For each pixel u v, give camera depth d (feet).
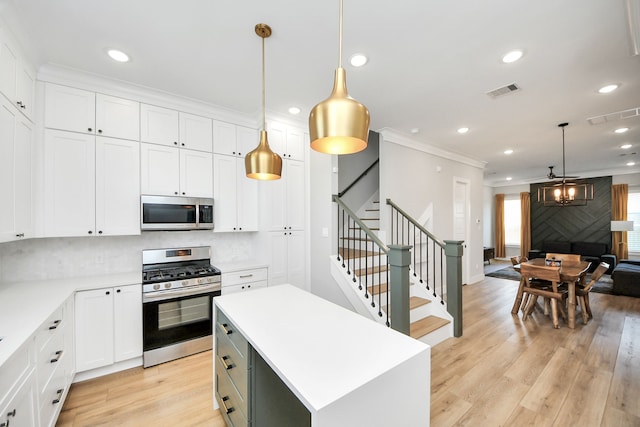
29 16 5.67
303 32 6.32
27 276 8.13
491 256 29.63
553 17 5.85
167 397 6.99
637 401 6.85
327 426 2.83
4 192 5.84
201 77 8.27
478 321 12.42
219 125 10.57
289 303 6.12
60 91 7.72
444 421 6.24
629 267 17.85
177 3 5.41
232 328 5.23
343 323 4.95
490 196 32.14
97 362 7.68
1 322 5.00
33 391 4.78
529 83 8.78
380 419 3.35
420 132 13.83
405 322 8.52
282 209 11.60
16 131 6.34
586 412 6.49
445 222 17.62
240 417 4.89
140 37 6.44
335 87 3.43
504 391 7.32
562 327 11.72
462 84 8.82
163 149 9.35
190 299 9.05
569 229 26.27
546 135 14.20
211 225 10.11
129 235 9.60
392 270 8.76
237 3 5.43
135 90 8.80
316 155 12.23
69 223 7.79
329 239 11.47
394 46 6.86
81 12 5.60
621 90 9.21
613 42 6.67
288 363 3.59
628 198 23.36
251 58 7.35
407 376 3.69
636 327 11.62
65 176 7.75
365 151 17.44
